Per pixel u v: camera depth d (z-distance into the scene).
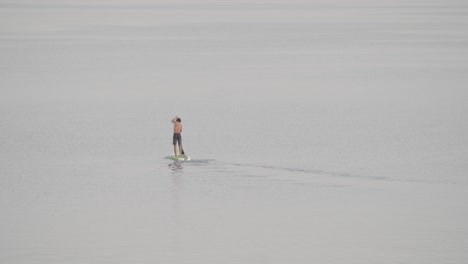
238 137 195.25
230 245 110.31
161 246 109.94
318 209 127.62
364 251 107.75
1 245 110.25
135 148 181.00
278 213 125.25
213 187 142.25
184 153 174.25
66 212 126.44
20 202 132.62
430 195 136.12
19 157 170.88
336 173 154.12
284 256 106.12
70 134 199.50
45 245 110.12
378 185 143.75
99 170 156.75
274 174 152.50
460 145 184.12
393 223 119.56
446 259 104.69
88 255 106.44
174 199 133.88
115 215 124.62
